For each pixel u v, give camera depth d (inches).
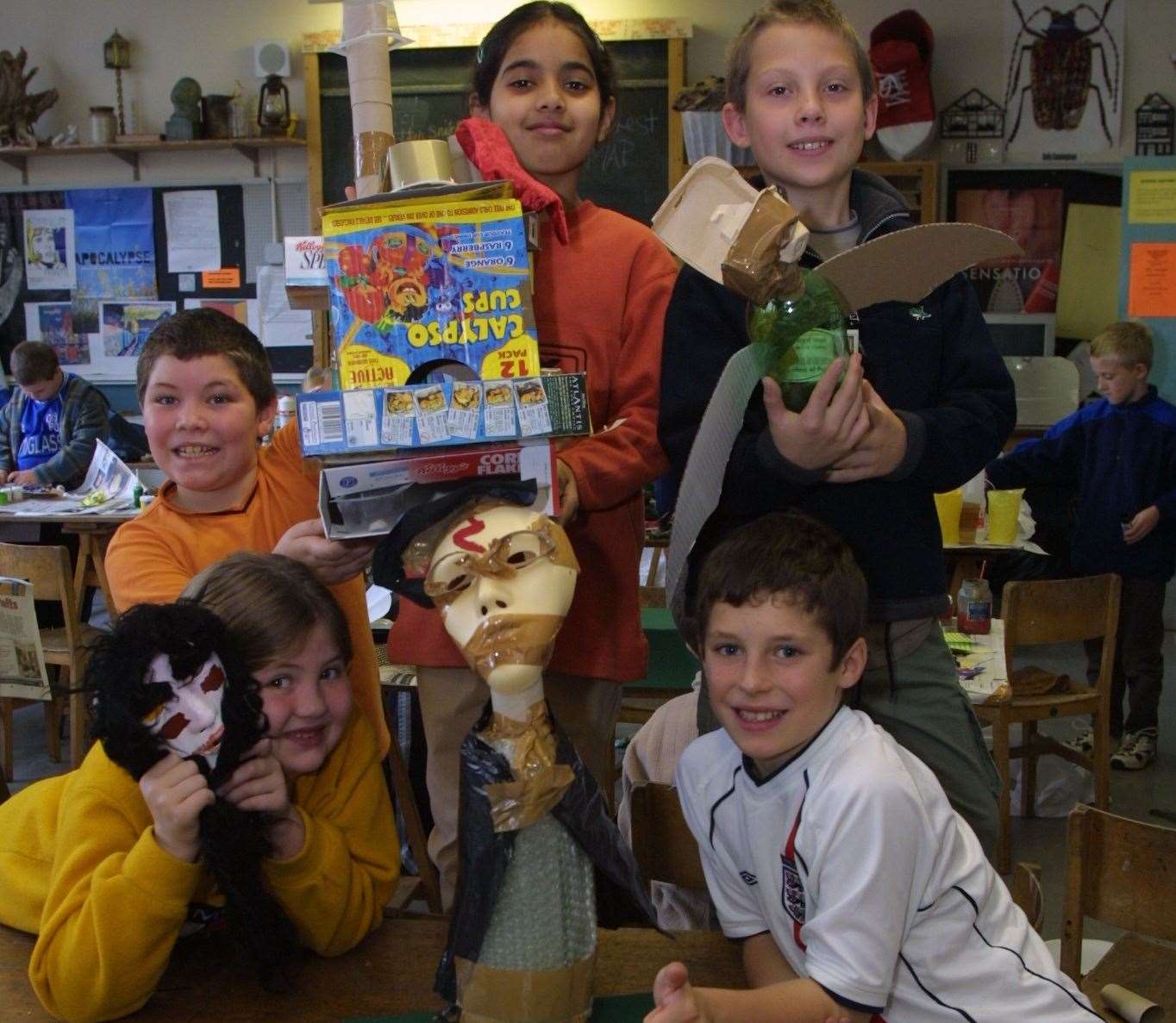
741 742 39.3
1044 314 210.2
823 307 40.8
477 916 34.5
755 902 42.1
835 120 48.4
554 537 35.1
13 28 230.1
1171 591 203.6
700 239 40.7
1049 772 125.9
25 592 117.0
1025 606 110.9
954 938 39.0
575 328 57.0
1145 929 47.9
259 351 53.7
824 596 38.3
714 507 42.7
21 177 234.1
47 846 42.6
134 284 233.8
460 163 45.2
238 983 39.6
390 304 36.2
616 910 38.7
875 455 45.0
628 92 206.4
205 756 36.3
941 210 210.7
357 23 52.5
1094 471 142.4
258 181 227.3
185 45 226.1
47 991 37.2
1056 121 206.4
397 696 90.3
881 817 36.6
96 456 176.4
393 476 36.9
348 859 41.1
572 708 58.8
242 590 38.8
